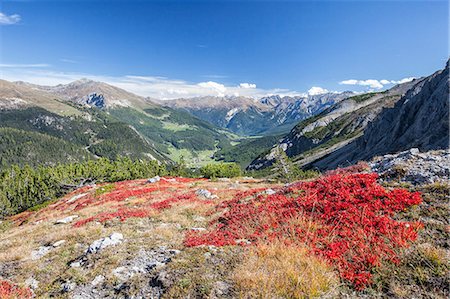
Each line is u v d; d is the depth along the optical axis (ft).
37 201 302.45
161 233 57.47
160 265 39.81
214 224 63.21
